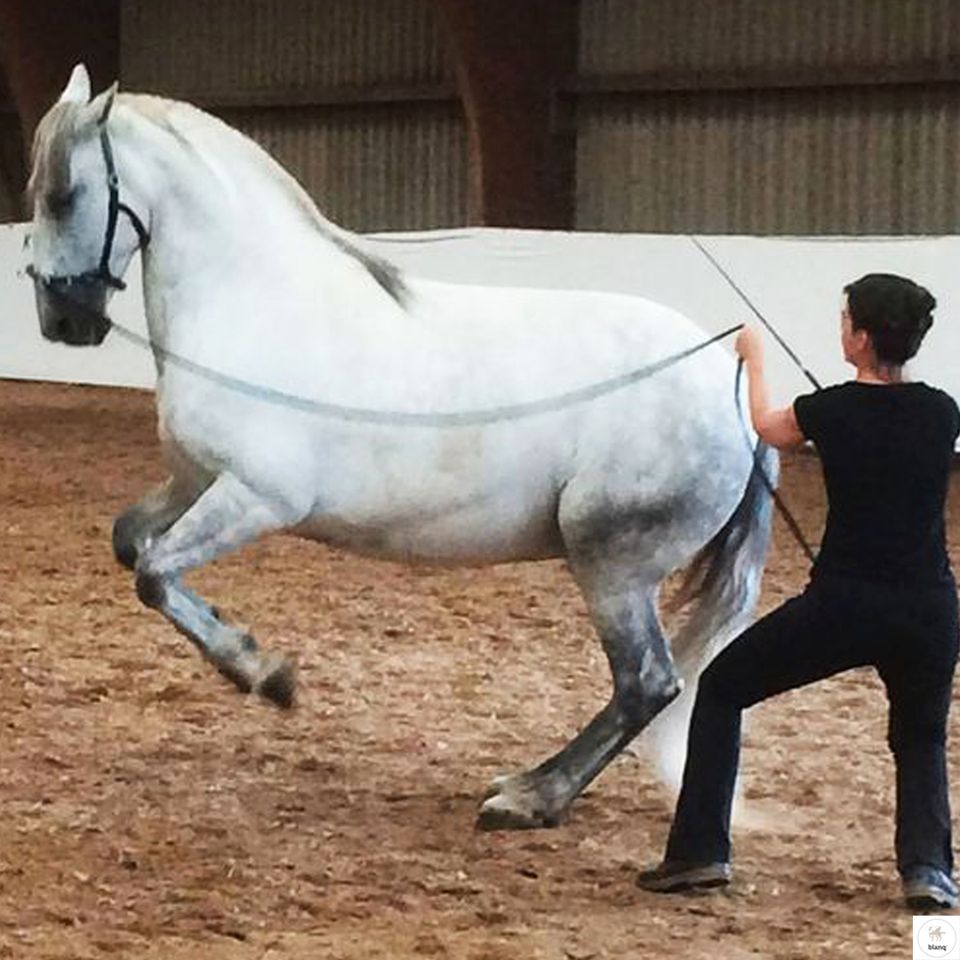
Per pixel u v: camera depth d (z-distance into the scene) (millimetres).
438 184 30359
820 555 6586
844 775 8547
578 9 28156
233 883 6816
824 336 19109
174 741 8891
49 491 17297
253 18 32219
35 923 6352
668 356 7520
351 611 12086
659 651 7594
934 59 25078
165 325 7656
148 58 33594
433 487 7469
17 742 8805
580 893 6797
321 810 7824
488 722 9422
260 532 7496
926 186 25406
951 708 9680
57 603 12109
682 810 6773
